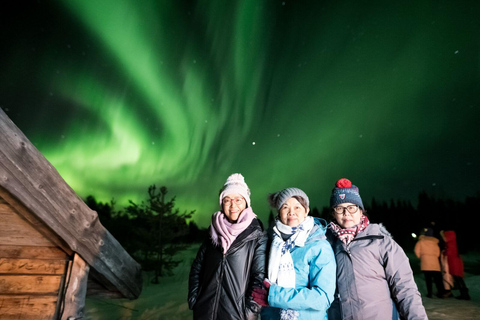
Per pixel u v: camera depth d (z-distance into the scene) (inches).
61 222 85.0
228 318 75.9
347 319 76.1
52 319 87.5
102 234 96.6
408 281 77.4
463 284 225.3
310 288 76.6
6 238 87.2
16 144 75.4
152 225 354.6
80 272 91.5
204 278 82.6
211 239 87.2
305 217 84.8
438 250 235.9
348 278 78.9
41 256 90.5
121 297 113.3
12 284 87.2
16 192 76.1
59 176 84.5
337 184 89.8
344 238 83.9
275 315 78.3
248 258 81.7
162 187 361.7
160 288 287.6
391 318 76.1
